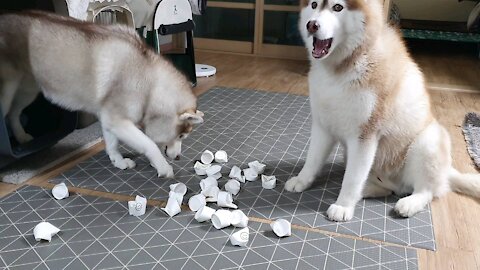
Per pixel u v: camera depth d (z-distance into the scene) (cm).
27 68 196
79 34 187
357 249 149
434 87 385
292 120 284
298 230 160
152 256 142
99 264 137
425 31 540
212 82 384
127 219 164
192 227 161
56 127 235
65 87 195
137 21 295
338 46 152
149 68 193
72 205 173
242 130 264
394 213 174
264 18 512
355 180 166
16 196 179
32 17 192
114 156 210
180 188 185
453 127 283
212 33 542
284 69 448
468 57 532
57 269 134
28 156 218
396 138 171
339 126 165
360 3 147
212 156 216
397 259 145
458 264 144
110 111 192
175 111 202
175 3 320
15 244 146
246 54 527
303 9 167
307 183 190
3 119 184
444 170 176
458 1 605
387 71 154
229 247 149
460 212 177
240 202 180
